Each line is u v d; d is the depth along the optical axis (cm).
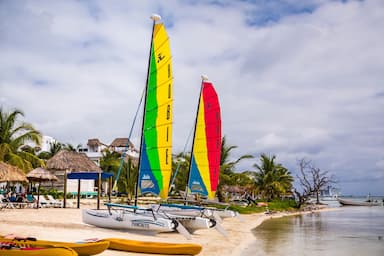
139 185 1683
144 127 1714
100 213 1612
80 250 1018
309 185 5600
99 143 6562
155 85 1712
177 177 3706
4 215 1870
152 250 1189
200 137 2283
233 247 1562
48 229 1438
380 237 2097
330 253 1537
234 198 5247
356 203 8006
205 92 2305
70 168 2959
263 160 5416
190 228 1744
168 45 1703
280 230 2417
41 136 3247
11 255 908
